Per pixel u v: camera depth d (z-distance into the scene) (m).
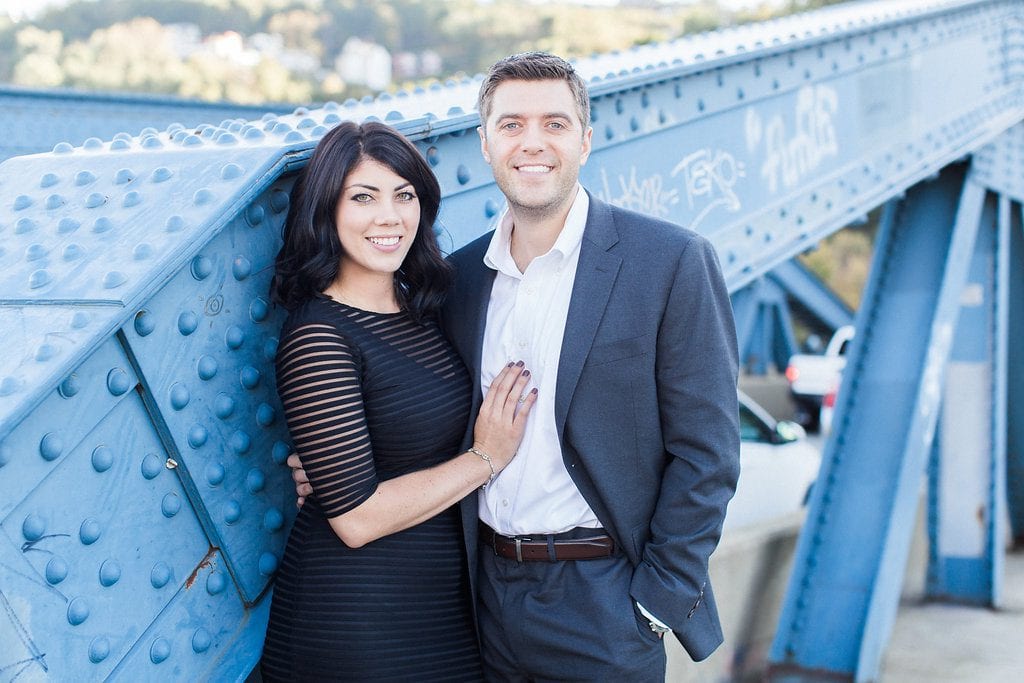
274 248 2.21
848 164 4.04
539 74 2.18
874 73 4.18
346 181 2.09
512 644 2.32
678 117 3.25
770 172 3.65
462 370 2.35
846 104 4.02
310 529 2.16
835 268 30.17
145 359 1.90
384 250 2.12
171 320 1.96
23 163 2.39
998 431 5.90
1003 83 5.11
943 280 4.90
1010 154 5.31
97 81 40.06
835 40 3.93
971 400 5.92
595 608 2.24
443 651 2.22
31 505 1.71
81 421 1.79
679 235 2.25
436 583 2.23
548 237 2.30
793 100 3.75
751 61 3.54
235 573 2.15
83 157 2.33
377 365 2.14
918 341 4.88
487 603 2.37
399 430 2.18
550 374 2.27
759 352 12.84
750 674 4.77
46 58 39.78
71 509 1.78
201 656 2.06
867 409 4.93
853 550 4.80
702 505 2.21
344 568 2.12
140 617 1.92
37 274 1.88
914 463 4.77
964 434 5.98
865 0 4.84
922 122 4.47
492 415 2.24
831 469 4.91
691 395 2.21
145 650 1.92
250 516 2.17
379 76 48.16
